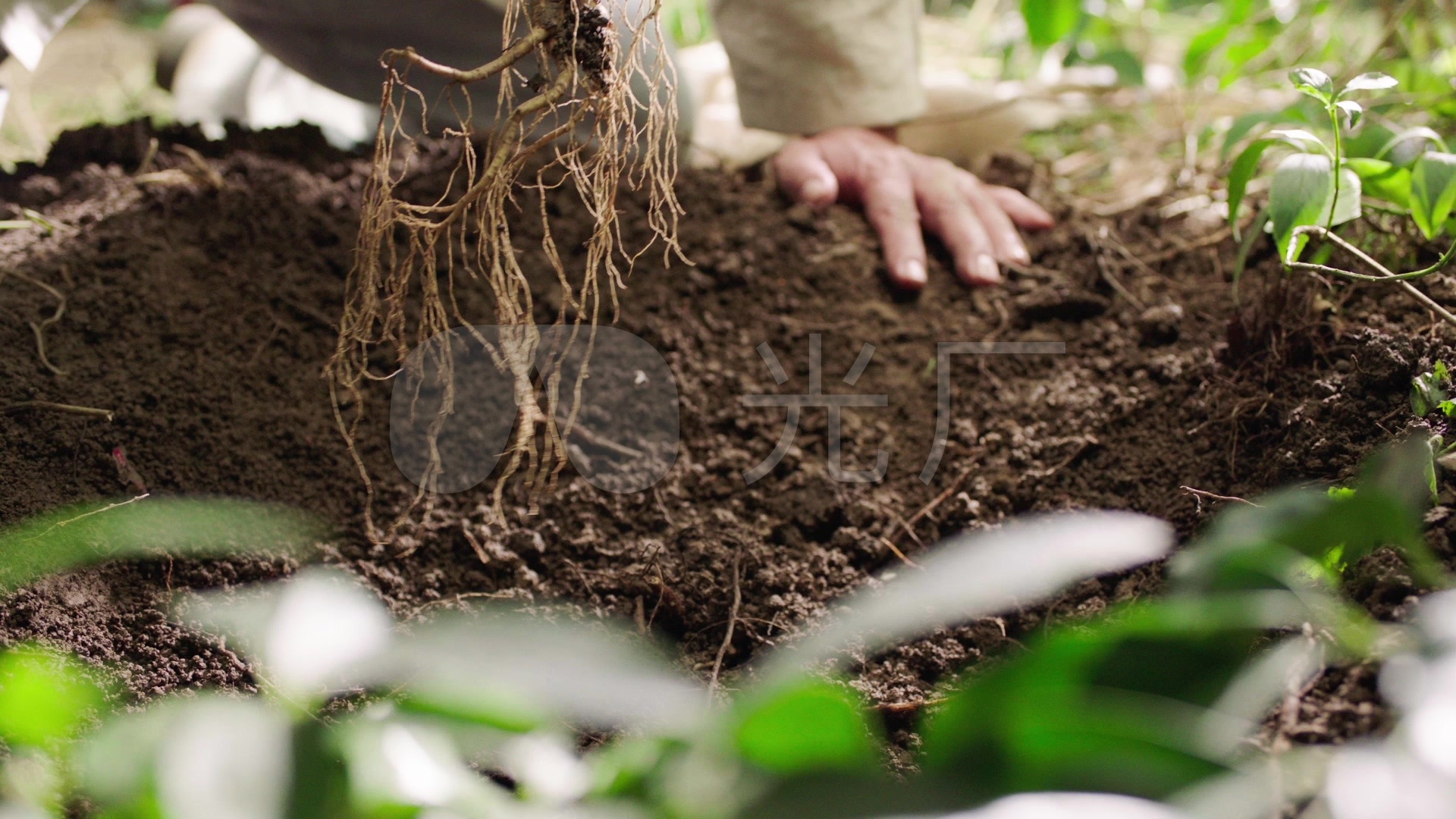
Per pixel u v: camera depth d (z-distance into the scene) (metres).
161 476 1.20
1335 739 0.71
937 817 0.51
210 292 1.43
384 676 0.98
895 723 1.00
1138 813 0.52
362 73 1.73
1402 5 1.91
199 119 2.08
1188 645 0.64
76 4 1.55
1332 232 1.35
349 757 0.56
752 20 1.68
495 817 0.58
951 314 1.56
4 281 1.36
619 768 0.62
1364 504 0.63
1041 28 2.14
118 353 1.32
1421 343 1.15
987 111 1.92
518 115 0.98
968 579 0.58
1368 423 1.10
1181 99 2.21
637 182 1.69
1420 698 0.58
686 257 1.60
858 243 1.66
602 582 1.18
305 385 1.36
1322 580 0.85
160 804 0.50
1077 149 2.17
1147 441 1.29
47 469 1.16
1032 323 1.53
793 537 1.27
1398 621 0.81
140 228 1.49
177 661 1.00
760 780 0.55
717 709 1.00
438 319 1.47
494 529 1.24
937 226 1.67
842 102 1.75
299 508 1.22
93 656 0.98
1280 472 1.12
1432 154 1.17
